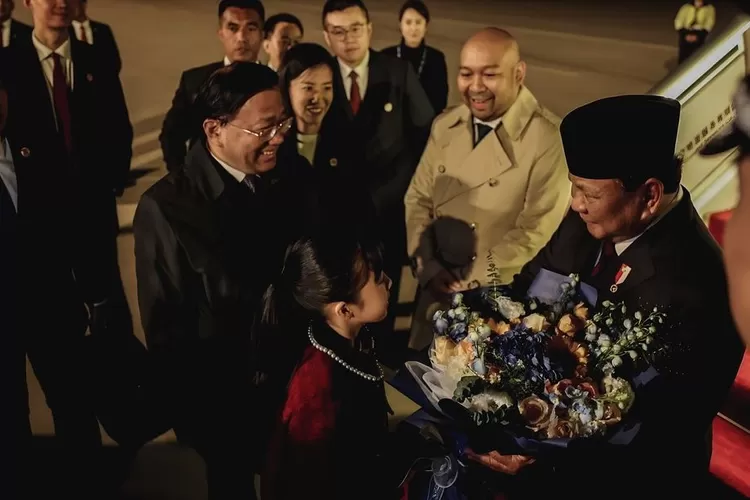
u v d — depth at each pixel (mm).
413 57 3871
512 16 6938
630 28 6852
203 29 4664
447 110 3066
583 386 1766
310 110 3066
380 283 1781
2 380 2395
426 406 1898
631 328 1823
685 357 1854
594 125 1869
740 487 2572
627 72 6047
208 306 2451
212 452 2596
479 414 1740
